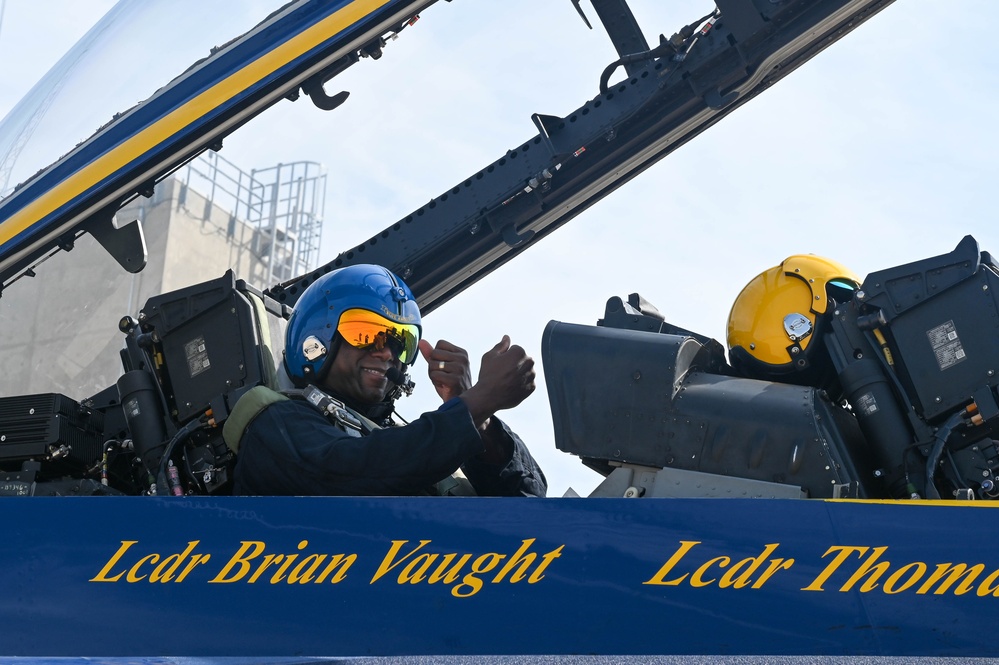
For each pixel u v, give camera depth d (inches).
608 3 517.7
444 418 354.3
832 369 418.9
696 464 364.2
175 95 432.5
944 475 371.2
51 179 435.5
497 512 310.8
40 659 309.3
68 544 322.3
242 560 315.0
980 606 285.3
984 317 365.7
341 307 407.8
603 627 294.5
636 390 373.1
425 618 302.0
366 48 437.7
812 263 422.3
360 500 317.1
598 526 305.1
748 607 291.4
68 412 460.1
